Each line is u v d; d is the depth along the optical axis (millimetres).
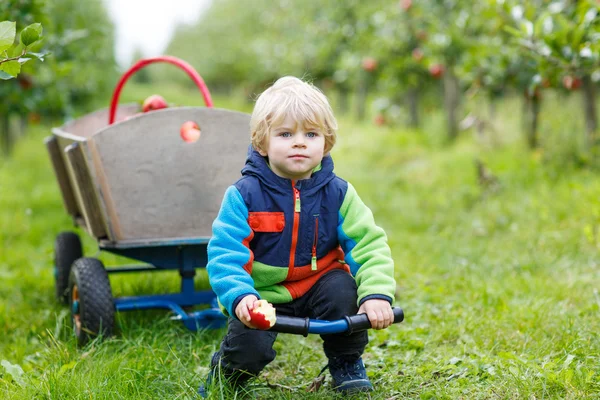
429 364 2658
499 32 6398
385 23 10695
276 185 2221
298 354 2939
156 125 3074
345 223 2305
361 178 8836
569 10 4762
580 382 2354
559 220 5223
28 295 4078
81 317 3062
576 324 3037
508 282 3898
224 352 2330
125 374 2549
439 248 4973
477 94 7672
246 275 2135
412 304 3650
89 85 11945
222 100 30750
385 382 2562
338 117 16469
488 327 3105
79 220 3850
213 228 2207
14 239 5859
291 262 2256
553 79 4551
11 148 12492
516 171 6781
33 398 2430
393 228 6098
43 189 8648
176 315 3311
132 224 3096
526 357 2707
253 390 2420
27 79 6535
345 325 2053
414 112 12297
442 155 8953
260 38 19859
